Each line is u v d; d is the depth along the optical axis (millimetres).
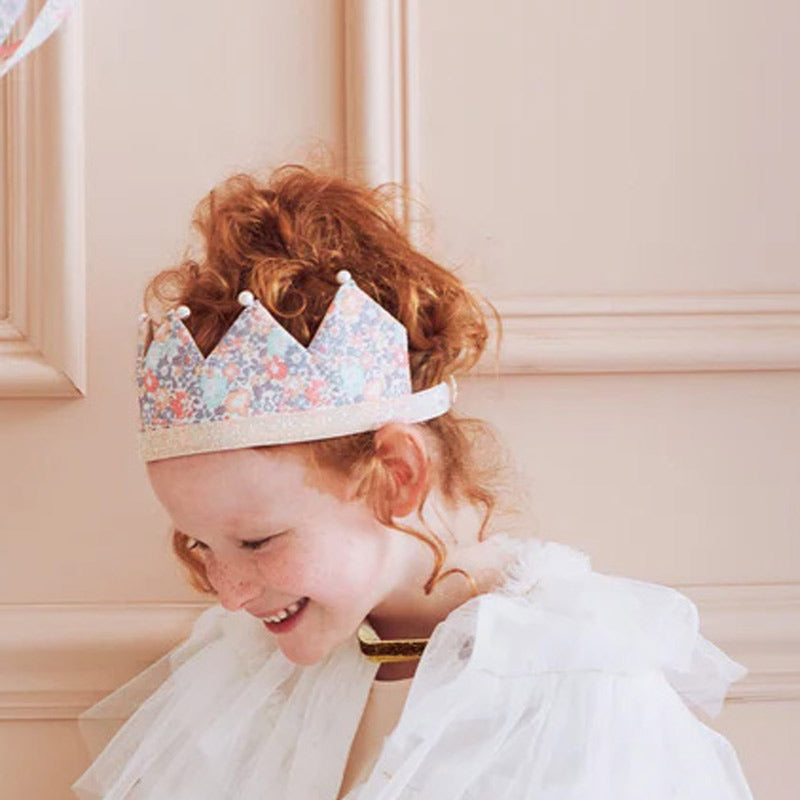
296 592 1206
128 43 1494
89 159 1493
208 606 1505
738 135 1521
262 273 1195
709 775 1258
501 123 1506
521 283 1507
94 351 1498
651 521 1524
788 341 1494
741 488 1530
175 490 1199
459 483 1311
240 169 1499
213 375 1179
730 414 1527
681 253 1516
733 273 1519
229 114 1499
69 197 1470
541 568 1282
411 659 1296
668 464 1524
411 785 1178
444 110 1501
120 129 1494
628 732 1185
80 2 1482
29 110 1471
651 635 1229
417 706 1177
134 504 1507
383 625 1311
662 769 1205
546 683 1188
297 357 1176
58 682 1498
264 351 1178
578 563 1317
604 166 1515
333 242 1243
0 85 1476
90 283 1495
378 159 1478
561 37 1511
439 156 1503
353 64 1480
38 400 1500
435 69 1503
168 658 1464
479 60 1504
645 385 1524
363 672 1321
